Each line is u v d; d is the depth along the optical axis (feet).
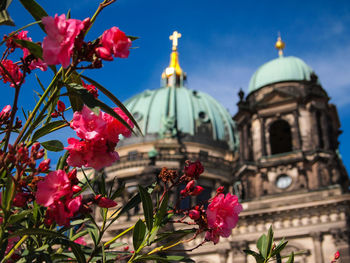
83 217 19.76
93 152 16.75
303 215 177.17
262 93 216.74
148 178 240.32
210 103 316.81
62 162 21.53
